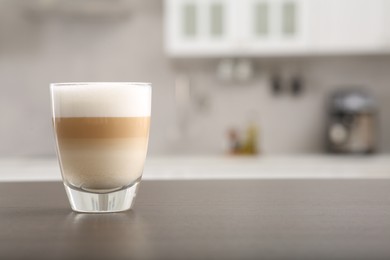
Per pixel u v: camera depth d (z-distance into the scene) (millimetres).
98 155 694
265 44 3432
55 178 3180
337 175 3137
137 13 3785
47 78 3797
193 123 3783
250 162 3207
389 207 750
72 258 449
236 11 3438
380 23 3414
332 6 3418
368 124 3455
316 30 3426
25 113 3803
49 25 3797
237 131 3760
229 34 3443
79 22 3799
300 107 3768
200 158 3438
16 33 3795
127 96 704
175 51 3469
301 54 3684
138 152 720
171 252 468
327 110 3750
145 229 586
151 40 3785
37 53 3797
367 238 532
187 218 660
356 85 3766
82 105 691
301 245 498
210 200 830
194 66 3789
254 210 726
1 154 3799
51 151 3811
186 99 3783
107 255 458
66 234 561
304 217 666
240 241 518
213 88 3783
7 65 3799
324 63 3764
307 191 944
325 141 3750
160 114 3797
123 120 700
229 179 1180
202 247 490
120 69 3797
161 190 972
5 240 531
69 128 694
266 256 450
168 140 3789
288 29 3441
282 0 3432
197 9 3453
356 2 3410
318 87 3766
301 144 3766
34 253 471
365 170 3139
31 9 3564
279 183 1082
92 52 3793
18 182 1143
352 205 771
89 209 704
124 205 718
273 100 3775
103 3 3498
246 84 3779
